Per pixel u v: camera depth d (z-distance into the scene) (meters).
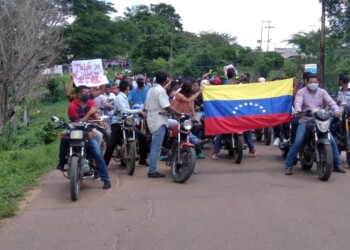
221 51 70.44
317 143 8.31
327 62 37.03
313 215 6.25
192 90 10.59
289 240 5.35
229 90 9.99
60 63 46.53
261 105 9.98
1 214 6.49
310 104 8.80
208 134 9.91
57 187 8.27
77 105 8.11
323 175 8.17
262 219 6.12
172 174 8.56
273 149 12.24
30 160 10.48
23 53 14.24
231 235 5.55
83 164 7.68
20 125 18.17
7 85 14.48
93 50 48.69
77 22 48.94
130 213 6.53
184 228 5.83
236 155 10.12
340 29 30.75
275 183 8.16
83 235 5.69
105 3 53.94
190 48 72.50
